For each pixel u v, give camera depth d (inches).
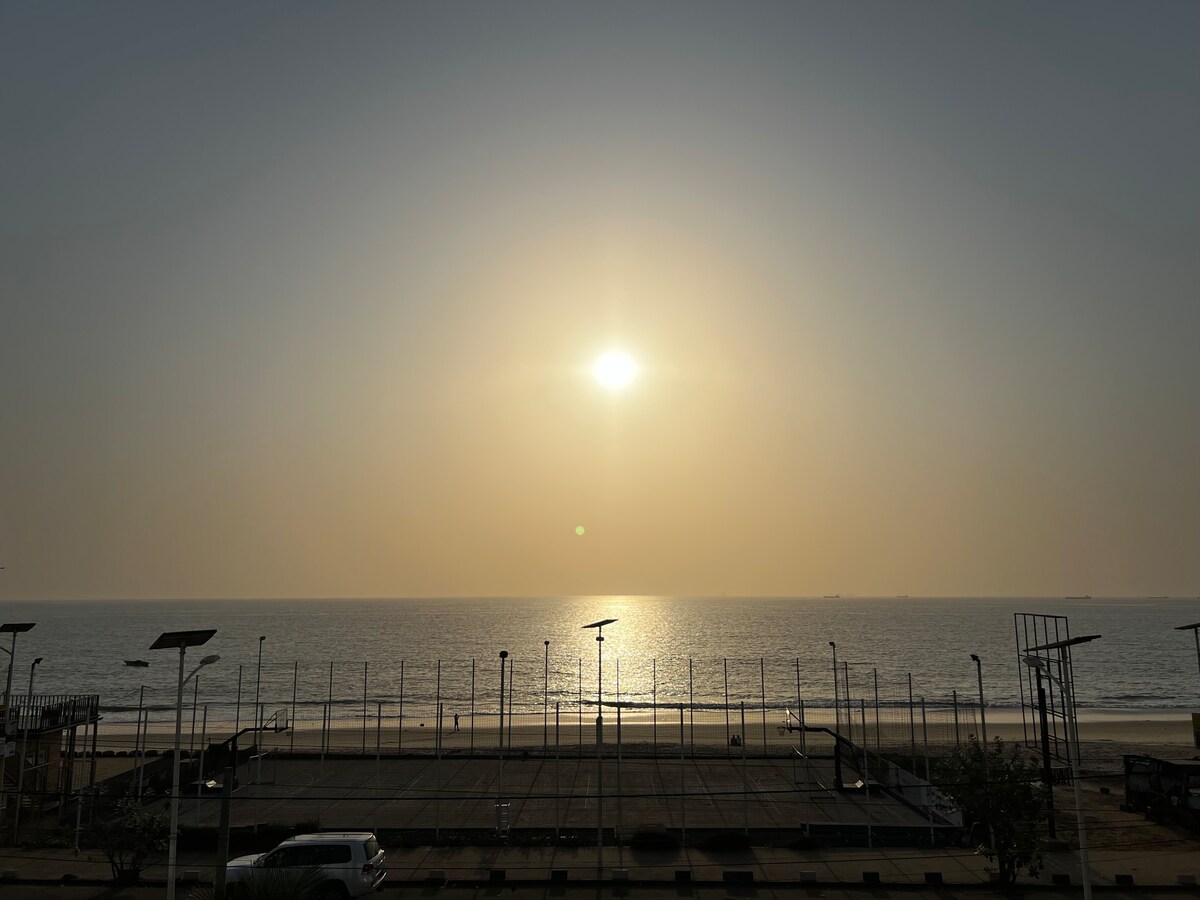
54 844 1530.5
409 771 2213.3
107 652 7549.2
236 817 1683.1
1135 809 1830.7
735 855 1469.0
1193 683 5531.5
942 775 1433.3
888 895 1275.8
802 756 2309.3
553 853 1478.8
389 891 1284.4
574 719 4003.4
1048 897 1268.5
